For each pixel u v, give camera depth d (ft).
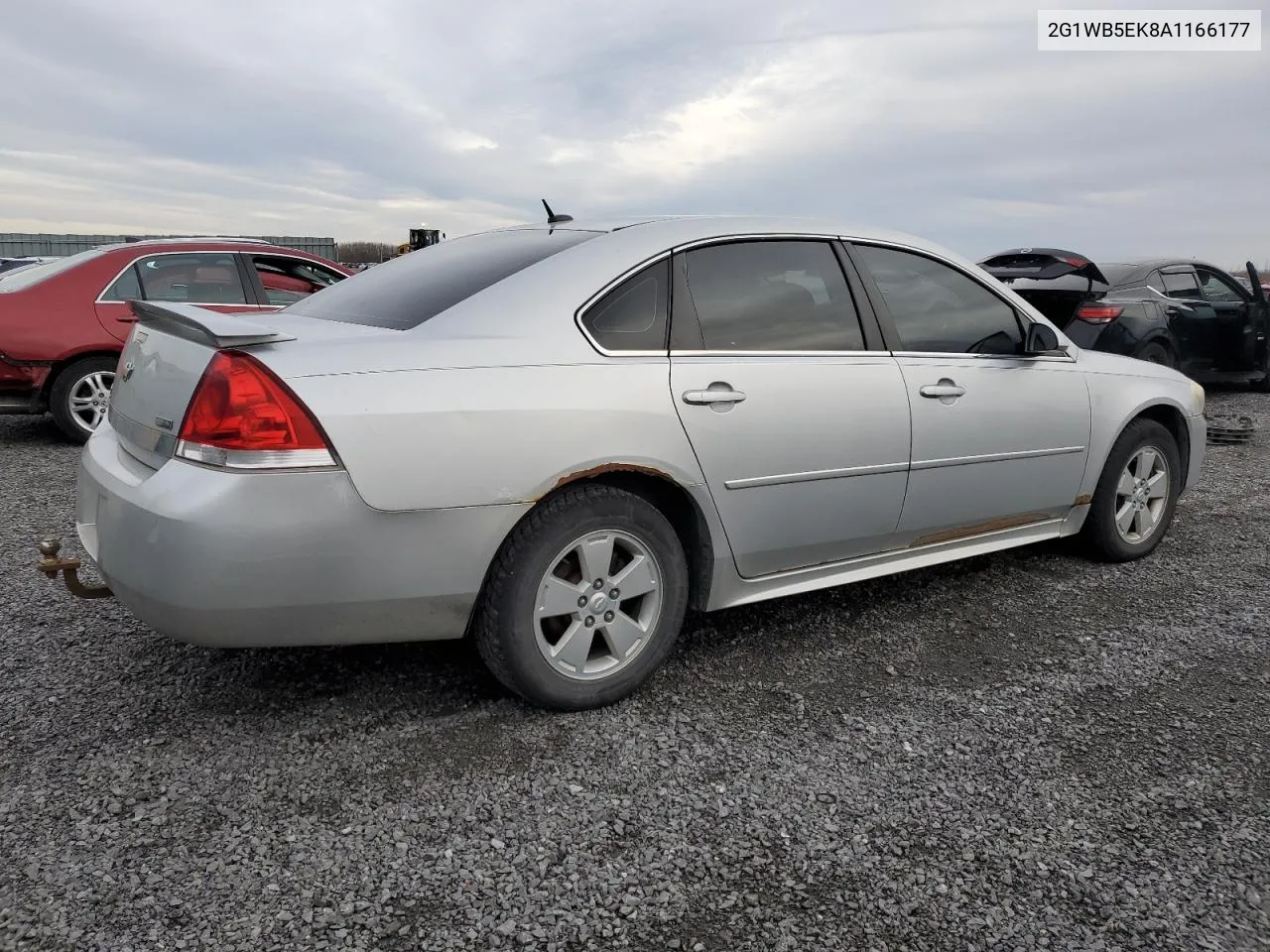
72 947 5.94
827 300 10.78
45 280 22.33
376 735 8.66
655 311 9.46
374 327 9.02
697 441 9.32
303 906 6.39
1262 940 6.25
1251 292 32.17
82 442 23.11
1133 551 14.26
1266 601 12.67
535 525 8.55
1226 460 22.90
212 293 23.82
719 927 6.30
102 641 10.60
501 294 8.98
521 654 8.66
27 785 7.70
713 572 9.92
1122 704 9.60
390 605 8.05
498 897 6.54
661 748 8.57
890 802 7.77
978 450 11.80
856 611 12.14
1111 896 6.66
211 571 7.34
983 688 9.93
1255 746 8.79
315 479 7.50
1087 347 27.40
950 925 6.35
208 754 8.28
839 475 10.47
